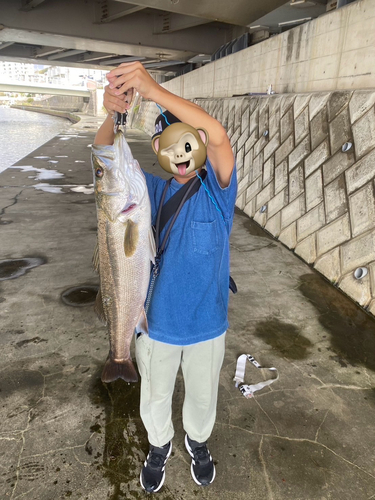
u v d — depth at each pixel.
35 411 2.49
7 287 4.18
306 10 9.05
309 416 2.52
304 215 5.22
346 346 3.29
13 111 70.69
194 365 1.78
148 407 1.89
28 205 7.43
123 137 1.53
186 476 2.08
